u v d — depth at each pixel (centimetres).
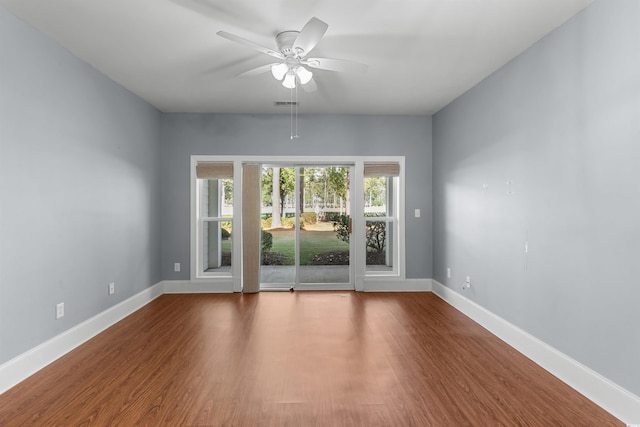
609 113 228
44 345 284
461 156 442
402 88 419
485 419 213
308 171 550
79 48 314
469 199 421
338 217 550
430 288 545
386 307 453
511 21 268
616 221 223
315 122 534
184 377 265
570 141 261
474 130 409
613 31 224
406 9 254
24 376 262
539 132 296
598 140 236
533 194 304
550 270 282
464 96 434
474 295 408
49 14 259
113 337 347
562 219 270
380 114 536
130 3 247
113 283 390
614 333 224
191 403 230
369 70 364
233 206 532
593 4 240
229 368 280
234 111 518
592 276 241
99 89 365
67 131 315
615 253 223
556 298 275
